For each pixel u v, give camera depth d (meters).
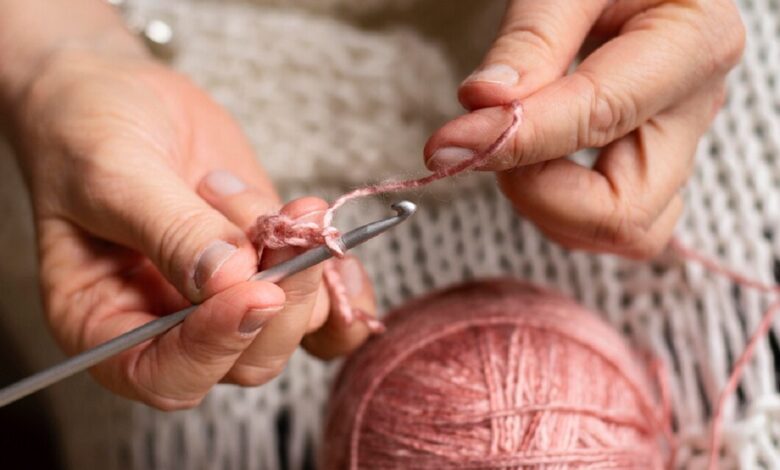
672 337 0.50
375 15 0.63
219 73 0.58
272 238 0.36
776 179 0.50
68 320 0.42
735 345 0.49
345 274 0.42
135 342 0.37
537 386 0.42
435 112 0.56
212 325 0.36
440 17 0.61
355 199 0.40
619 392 0.44
